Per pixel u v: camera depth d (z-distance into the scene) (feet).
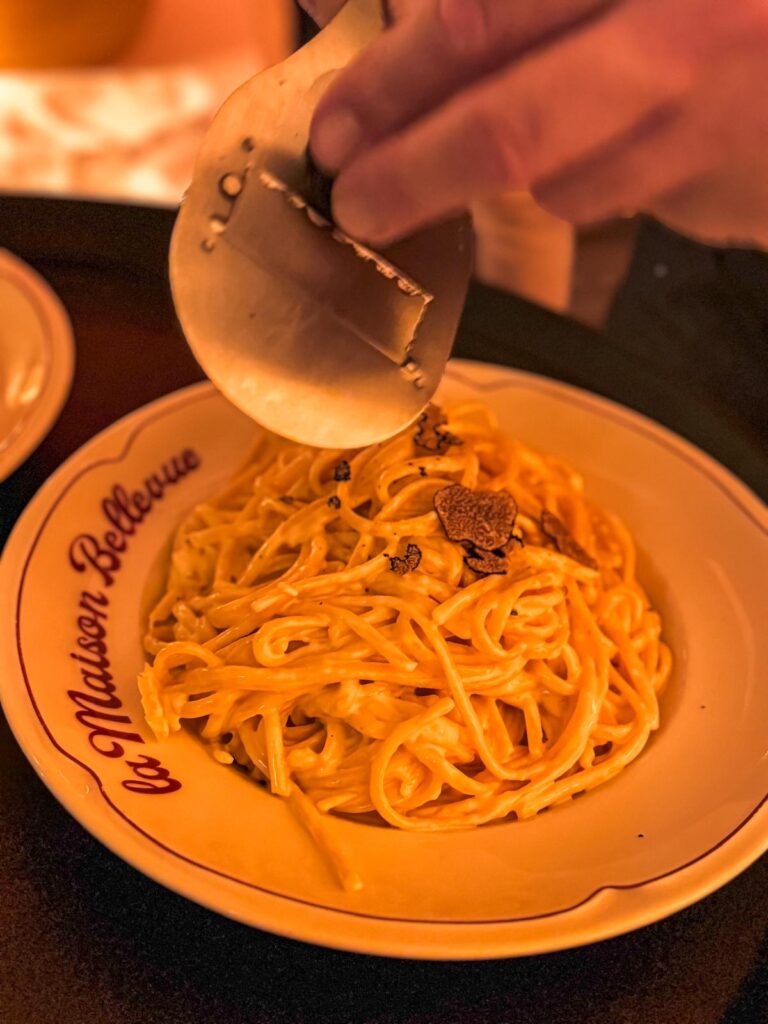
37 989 0.80
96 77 3.37
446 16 0.65
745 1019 0.84
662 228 2.84
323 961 0.84
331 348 0.86
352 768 1.01
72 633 1.04
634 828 0.95
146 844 0.79
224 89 3.40
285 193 0.79
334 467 1.21
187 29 3.48
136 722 0.98
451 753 1.05
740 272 2.68
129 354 1.51
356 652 1.05
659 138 0.70
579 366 1.63
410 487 1.15
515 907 0.82
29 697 0.91
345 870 0.84
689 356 2.01
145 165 3.18
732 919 0.92
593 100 0.64
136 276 1.64
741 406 1.78
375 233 0.72
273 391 0.85
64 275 1.61
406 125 0.68
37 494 1.14
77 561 1.12
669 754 1.06
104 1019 0.78
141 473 1.25
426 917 0.79
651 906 0.82
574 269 2.49
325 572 1.11
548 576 1.14
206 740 1.02
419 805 1.01
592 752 1.07
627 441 1.42
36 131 3.23
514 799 0.99
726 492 1.34
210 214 0.78
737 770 1.00
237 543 1.19
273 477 1.23
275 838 0.88
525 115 0.63
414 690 1.08
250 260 0.80
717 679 1.15
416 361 0.90
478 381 1.47
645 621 1.23
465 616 1.09
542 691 1.13
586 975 0.86
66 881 0.87
